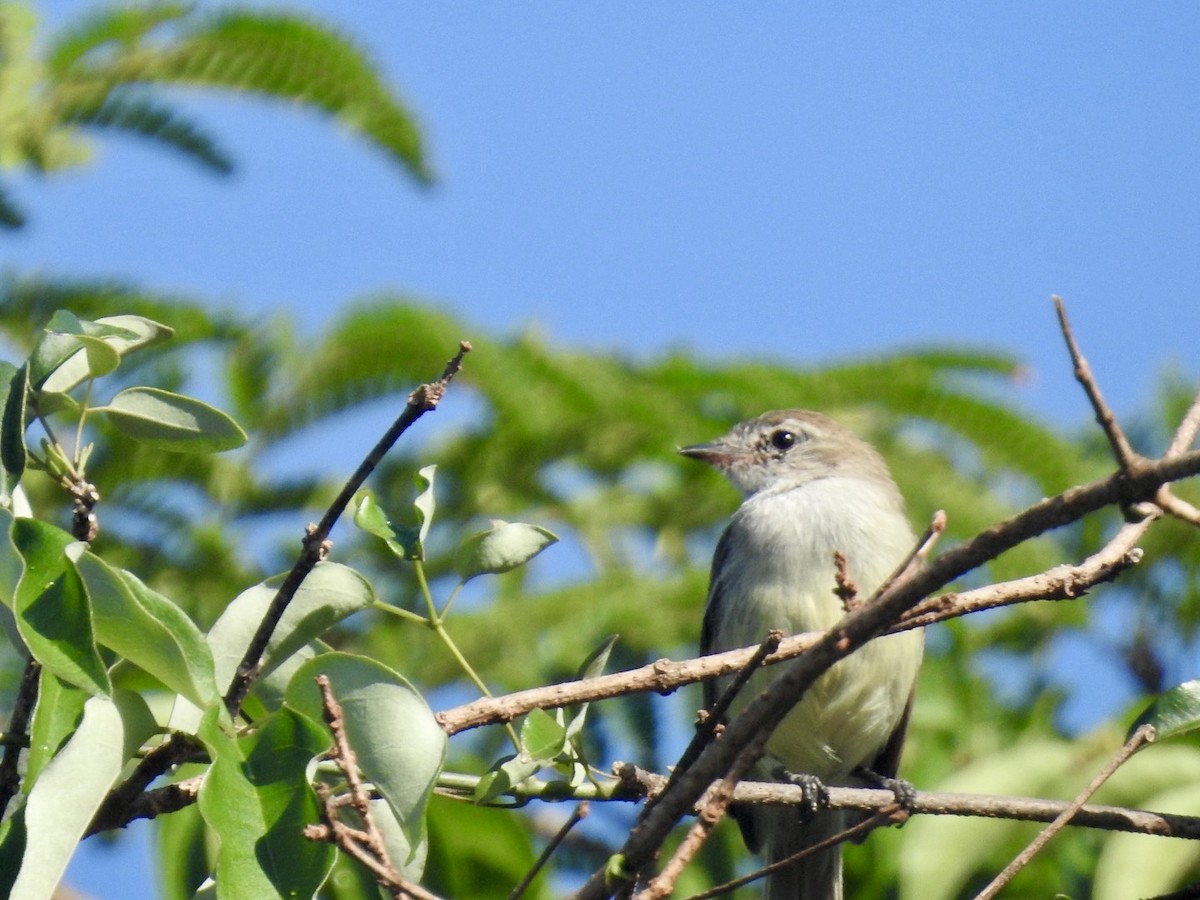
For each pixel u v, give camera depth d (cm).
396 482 1141
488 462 1141
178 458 1071
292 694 638
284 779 591
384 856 581
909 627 716
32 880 569
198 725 639
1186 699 741
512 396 1097
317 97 1117
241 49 1091
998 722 1189
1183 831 805
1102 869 915
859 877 1125
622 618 1084
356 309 1087
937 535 606
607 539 1200
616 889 613
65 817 584
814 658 589
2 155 1086
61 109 1101
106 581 597
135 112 1110
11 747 645
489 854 916
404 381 1108
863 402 1189
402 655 1074
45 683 613
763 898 1112
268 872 568
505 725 751
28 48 1108
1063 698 1187
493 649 1064
